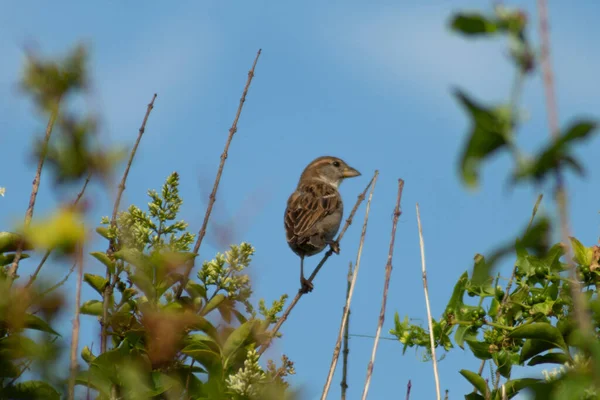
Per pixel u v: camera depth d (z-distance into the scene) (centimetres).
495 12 341
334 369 850
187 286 930
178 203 938
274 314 891
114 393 796
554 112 331
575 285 421
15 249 781
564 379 469
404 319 930
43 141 754
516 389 844
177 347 847
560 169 327
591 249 859
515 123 330
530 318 880
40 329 777
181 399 825
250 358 794
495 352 877
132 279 873
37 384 784
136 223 917
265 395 788
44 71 756
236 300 902
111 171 771
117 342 875
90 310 880
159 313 834
